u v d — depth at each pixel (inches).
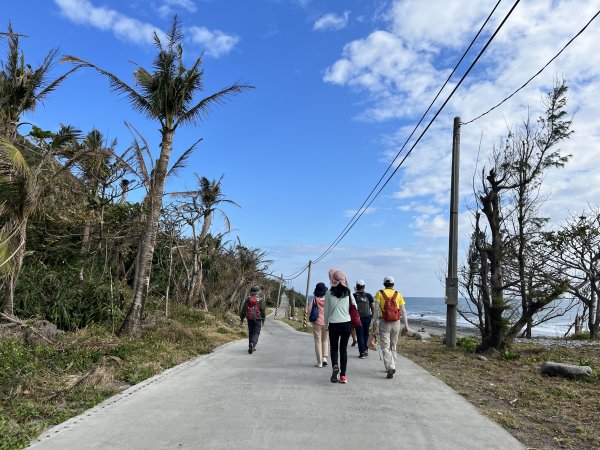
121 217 679.7
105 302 520.4
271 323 1412.4
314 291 359.6
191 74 466.9
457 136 507.5
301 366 350.3
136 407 222.8
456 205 500.1
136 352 366.9
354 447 172.9
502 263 544.1
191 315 729.0
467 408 230.7
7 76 519.8
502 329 431.2
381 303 311.4
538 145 553.0
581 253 609.0
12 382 249.6
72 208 636.7
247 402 234.4
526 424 213.6
